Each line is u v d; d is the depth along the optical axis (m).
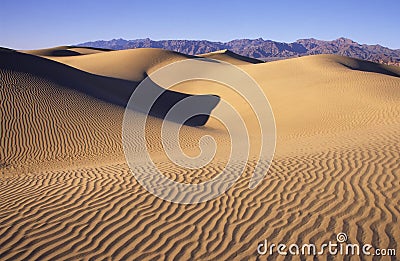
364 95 22.94
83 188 6.94
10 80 20.88
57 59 61.41
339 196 5.69
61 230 5.18
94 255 4.57
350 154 7.80
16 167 12.79
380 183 5.98
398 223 4.73
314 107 22.83
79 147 15.42
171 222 5.37
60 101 20.12
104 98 23.69
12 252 4.63
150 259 4.46
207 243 4.76
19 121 16.94
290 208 5.50
